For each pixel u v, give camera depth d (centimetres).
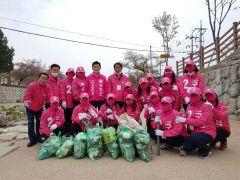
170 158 397
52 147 410
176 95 549
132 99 529
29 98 498
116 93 620
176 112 430
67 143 411
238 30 910
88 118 499
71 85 617
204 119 395
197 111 413
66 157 411
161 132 417
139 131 397
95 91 611
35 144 523
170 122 429
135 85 3638
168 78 526
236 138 540
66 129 620
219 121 437
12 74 4394
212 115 404
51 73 587
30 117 514
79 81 612
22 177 314
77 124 509
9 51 3750
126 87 580
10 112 974
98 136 403
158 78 1791
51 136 429
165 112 440
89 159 397
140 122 577
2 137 604
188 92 541
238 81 802
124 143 389
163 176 309
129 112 536
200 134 393
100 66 621
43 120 499
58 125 499
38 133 545
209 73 1089
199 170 330
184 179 297
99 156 404
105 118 543
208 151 397
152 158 399
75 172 330
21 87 3462
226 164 356
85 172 329
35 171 338
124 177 307
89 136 403
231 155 407
